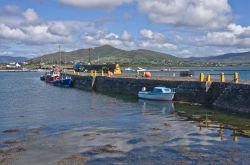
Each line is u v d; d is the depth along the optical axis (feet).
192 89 166.61
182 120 120.37
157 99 180.34
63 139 93.50
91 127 109.60
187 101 168.86
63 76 361.10
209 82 157.28
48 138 94.73
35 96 222.28
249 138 92.22
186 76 242.37
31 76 586.45
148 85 203.62
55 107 162.61
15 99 203.62
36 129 106.73
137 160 74.33
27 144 88.28
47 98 207.92
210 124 111.45
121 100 189.78
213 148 82.64
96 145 86.89
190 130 103.14
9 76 595.47
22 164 73.05
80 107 161.27
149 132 101.24
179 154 78.07
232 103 137.49
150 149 82.58
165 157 75.97
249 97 129.08
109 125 112.98
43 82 395.14
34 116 134.72
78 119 125.80
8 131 103.71
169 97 174.60
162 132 101.09
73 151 81.82
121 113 139.95
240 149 81.46
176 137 94.43
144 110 147.43
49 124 115.65
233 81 148.77
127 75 279.69
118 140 91.81
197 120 119.03
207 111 137.59
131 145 86.48
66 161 74.49
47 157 77.51
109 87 250.16
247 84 131.95
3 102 187.11
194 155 77.10
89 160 74.95
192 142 88.69
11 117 132.77
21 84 361.51
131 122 118.32
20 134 99.86
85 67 440.86
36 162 74.23
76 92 252.21
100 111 146.82
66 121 121.49
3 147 85.56
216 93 151.64
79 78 311.06
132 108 154.61
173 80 185.16
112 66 369.30
